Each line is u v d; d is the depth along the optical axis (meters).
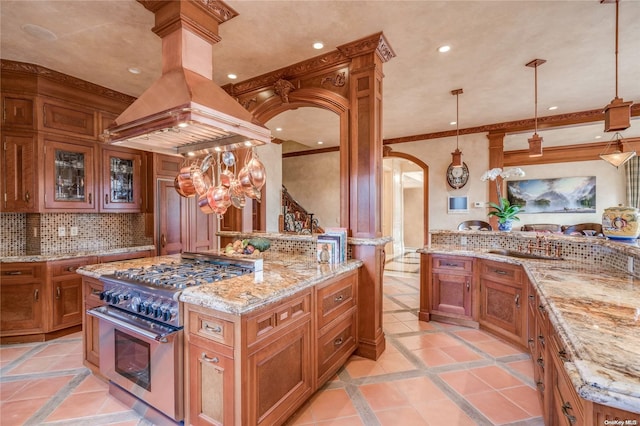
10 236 3.41
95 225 3.94
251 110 3.48
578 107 4.62
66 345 3.01
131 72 3.32
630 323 1.26
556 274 2.18
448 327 3.48
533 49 2.92
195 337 1.67
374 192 2.77
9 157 3.12
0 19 2.39
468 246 3.83
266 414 1.66
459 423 1.92
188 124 1.87
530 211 8.70
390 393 2.24
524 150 8.38
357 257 2.82
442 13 2.37
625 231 2.27
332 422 1.93
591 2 2.25
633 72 3.41
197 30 2.16
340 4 2.25
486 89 3.91
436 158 6.12
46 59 3.04
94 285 2.30
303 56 3.00
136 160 4.05
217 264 2.45
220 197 2.53
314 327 2.08
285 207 7.72
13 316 3.03
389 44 2.81
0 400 2.15
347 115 2.90
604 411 0.85
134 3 2.18
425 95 4.12
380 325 2.88
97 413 2.01
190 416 1.71
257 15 2.37
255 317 1.58
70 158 3.49
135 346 1.93
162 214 4.18
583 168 8.14
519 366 2.61
